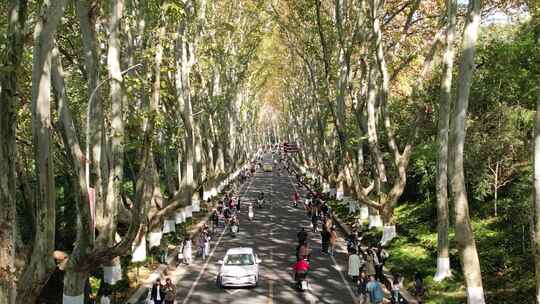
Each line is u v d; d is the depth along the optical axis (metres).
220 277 20.45
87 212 14.28
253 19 42.97
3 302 10.06
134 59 20.05
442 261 18.91
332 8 30.48
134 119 17.17
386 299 18.28
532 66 21.77
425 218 29.12
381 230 28.25
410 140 24.83
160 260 23.97
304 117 61.53
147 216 23.39
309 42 32.03
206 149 42.78
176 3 17.12
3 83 10.32
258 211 43.22
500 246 20.48
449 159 15.78
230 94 45.75
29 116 17.75
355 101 28.67
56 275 21.23
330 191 50.03
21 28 10.66
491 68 23.36
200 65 33.78
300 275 19.77
